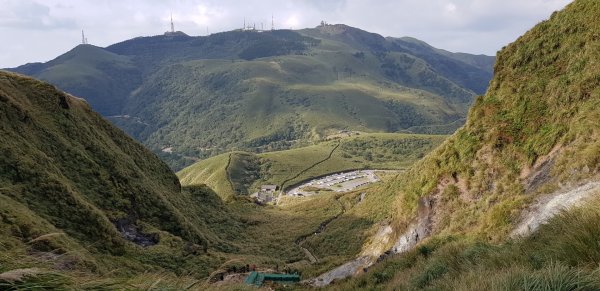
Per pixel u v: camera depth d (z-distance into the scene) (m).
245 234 94.81
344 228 77.56
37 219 41.44
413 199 33.25
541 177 20.36
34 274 3.78
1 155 52.78
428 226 28.67
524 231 15.20
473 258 9.93
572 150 17.92
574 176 15.80
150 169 93.81
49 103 72.75
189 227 75.56
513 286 4.88
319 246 75.00
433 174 31.58
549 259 6.21
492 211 18.33
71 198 53.06
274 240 86.88
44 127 67.75
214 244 79.25
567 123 21.86
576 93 22.48
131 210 68.50
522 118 25.86
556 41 27.36
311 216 100.62
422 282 10.59
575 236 6.17
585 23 25.88
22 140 59.62
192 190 107.62
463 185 27.48
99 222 52.12
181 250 59.19
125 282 4.75
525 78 27.95
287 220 102.12
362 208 84.69
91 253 44.50
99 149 75.00
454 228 24.14
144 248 56.41
